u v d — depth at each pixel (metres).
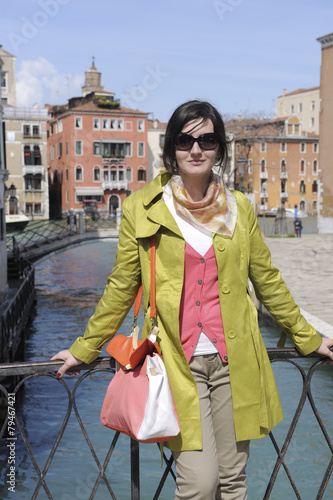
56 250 30.66
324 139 35.19
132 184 62.22
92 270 25.08
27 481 6.33
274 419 2.08
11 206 59.00
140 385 1.89
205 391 1.97
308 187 69.75
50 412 8.38
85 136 60.03
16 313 10.99
